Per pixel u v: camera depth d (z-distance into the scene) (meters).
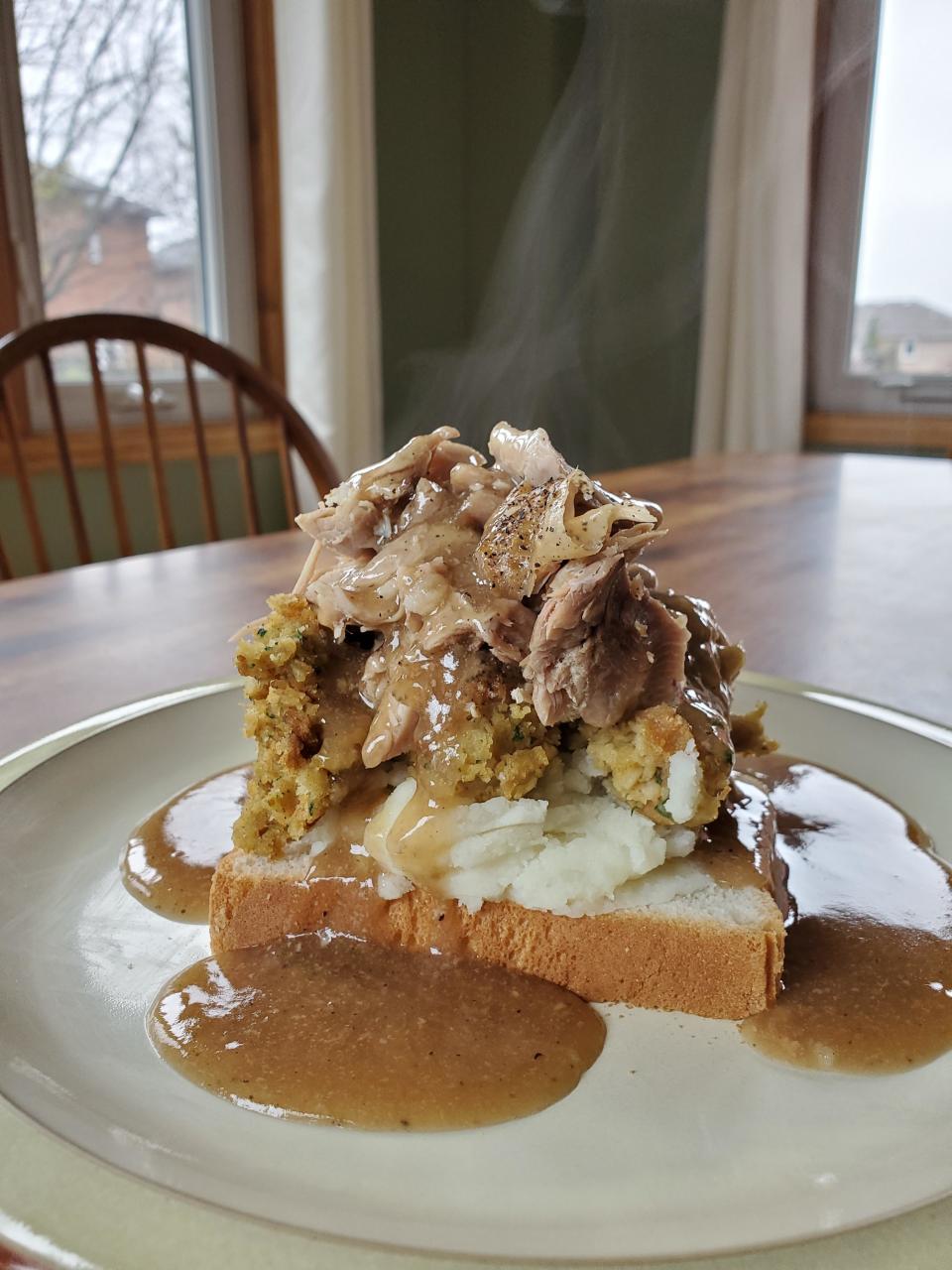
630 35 0.96
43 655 0.35
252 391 0.59
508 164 0.99
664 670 0.21
